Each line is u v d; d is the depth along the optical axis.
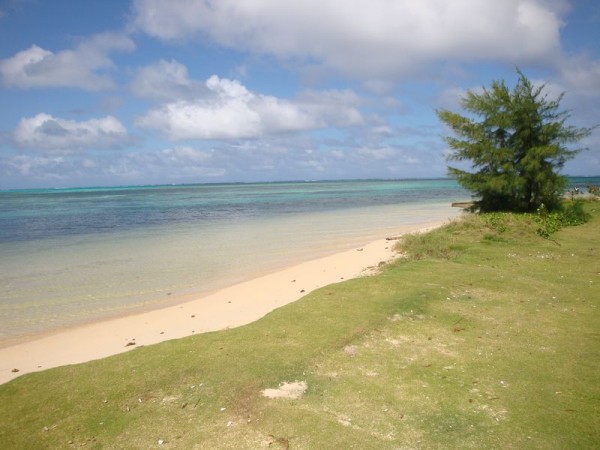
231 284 12.23
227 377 5.84
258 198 66.56
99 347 7.86
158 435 4.75
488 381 5.74
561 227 18.08
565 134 20.66
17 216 37.62
